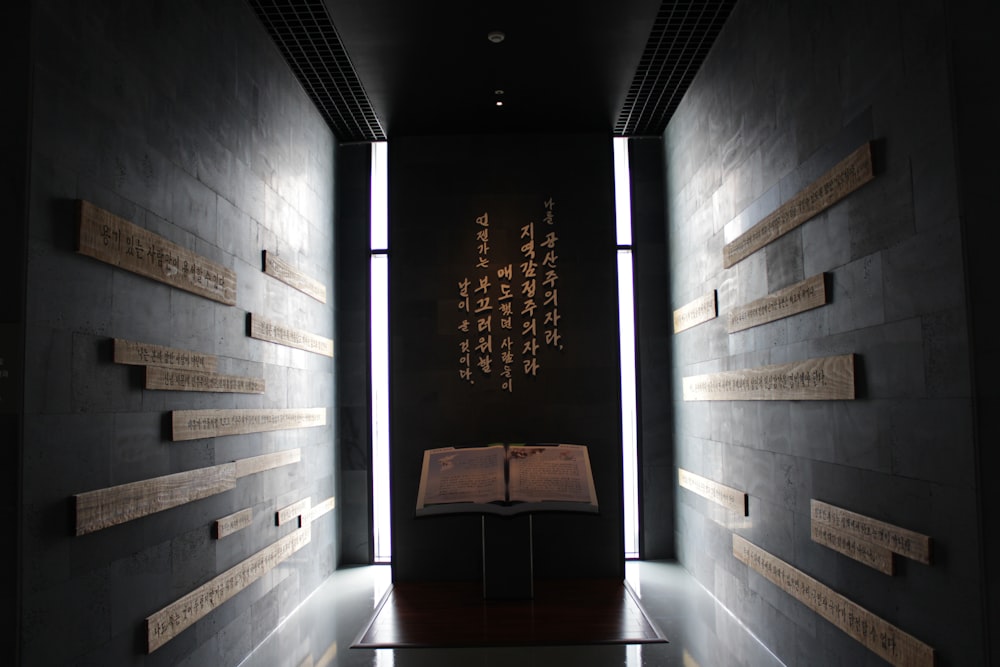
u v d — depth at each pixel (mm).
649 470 7336
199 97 4152
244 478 4699
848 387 3500
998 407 2604
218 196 4387
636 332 7445
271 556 5113
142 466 3410
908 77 3002
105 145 3168
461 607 5762
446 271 6902
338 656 4668
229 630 4391
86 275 3010
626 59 5805
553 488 5598
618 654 4641
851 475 3533
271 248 5355
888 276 3178
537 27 5305
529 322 6852
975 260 2654
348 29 5270
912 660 2980
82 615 2924
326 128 7016
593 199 7000
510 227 6957
